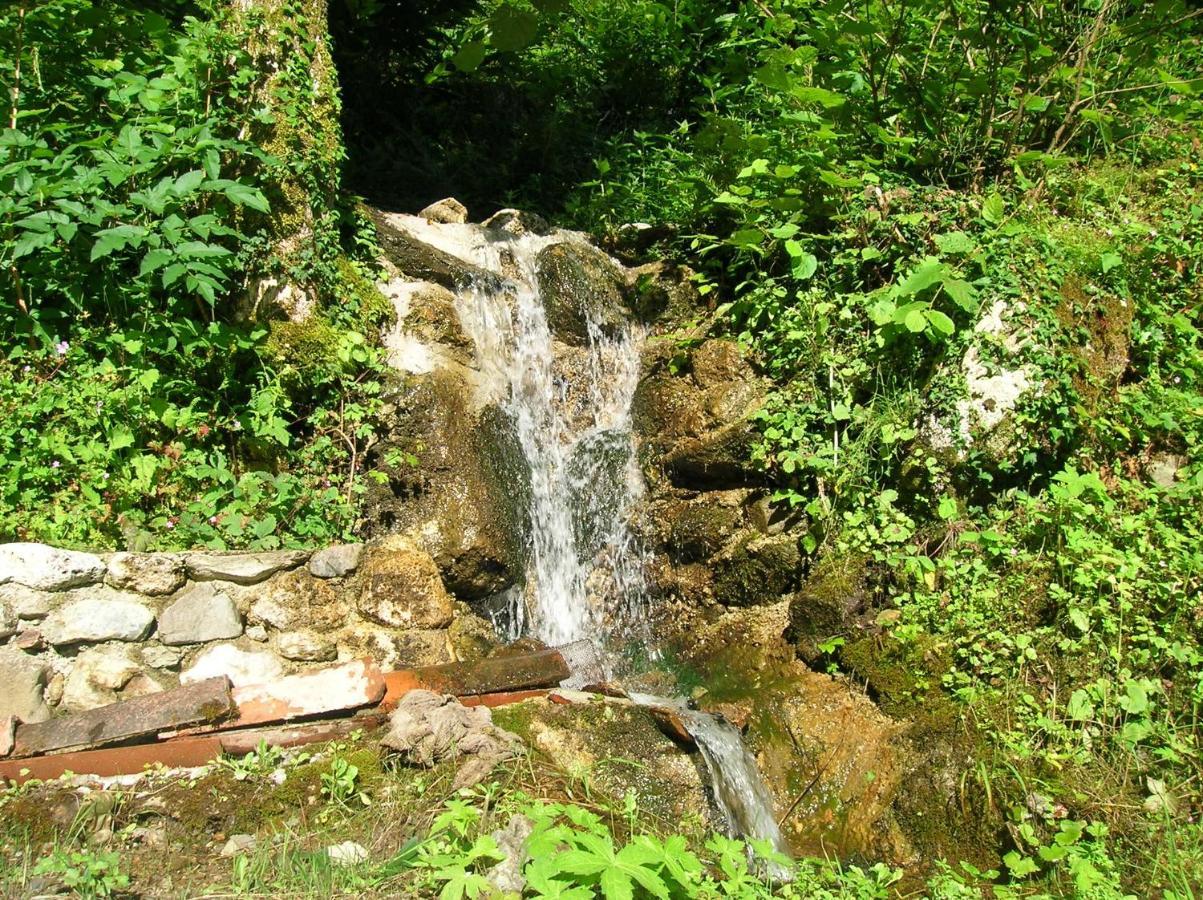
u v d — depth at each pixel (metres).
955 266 4.88
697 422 5.44
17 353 4.26
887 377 4.87
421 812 3.26
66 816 3.05
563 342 6.09
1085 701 3.80
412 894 2.88
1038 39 5.40
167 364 4.61
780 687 4.43
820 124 5.23
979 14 5.44
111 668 3.62
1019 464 4.62
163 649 3.75
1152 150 6.12
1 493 3.98
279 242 4.97
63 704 3.55
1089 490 4.50
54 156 4.44
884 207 5.21
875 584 4.49
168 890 2.88
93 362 4.42
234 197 4.36
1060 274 4.89
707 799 3.74
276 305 4.94
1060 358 4.65
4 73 4.71
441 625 4.30
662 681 4.75
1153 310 5.11
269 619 3.97
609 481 5.63
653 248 6.46
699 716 4.14
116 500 4.16
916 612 4.32
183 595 3.83
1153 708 3.86
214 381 4.74
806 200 5.44
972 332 4.71
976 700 3.95
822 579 4.57
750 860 3.67
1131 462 4.80
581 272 6.13
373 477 4.89
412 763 3.44
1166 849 3.41
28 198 4.19
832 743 4.11
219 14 4.97
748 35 7.77
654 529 5.52
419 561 4.37
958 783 3.75
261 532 4.36
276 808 3.25
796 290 5.41
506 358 5.80
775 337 5.35
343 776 3.33
